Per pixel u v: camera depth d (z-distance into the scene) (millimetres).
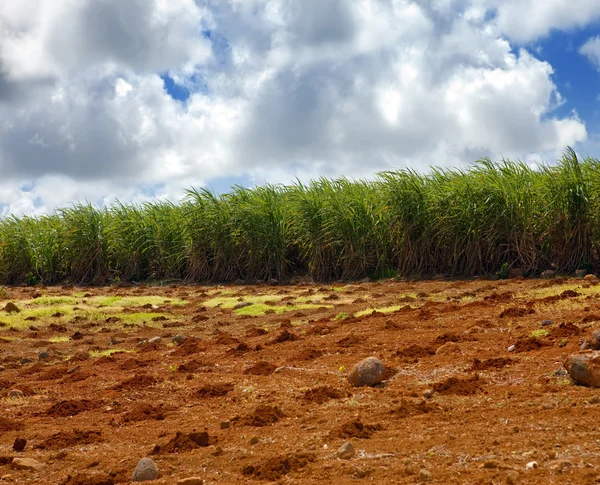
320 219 18391
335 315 12008
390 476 3936
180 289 18891
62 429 5969
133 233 21781
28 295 18453
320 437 4875
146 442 5383
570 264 15039
